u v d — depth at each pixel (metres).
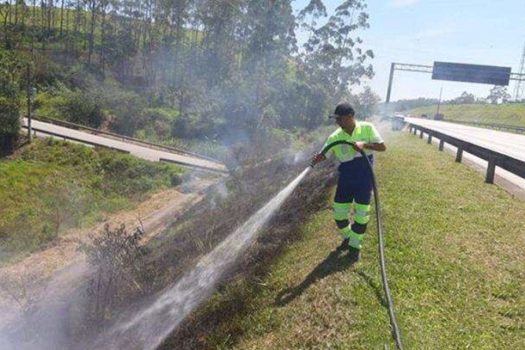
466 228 6.65
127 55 66.69
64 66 60.50
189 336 5.42
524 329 4.11
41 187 26.47
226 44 63.66
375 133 5.32
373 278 5.07
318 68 56.00
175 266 8.28
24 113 42.84
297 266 5.86
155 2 70.69
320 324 4.46
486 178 10.09
